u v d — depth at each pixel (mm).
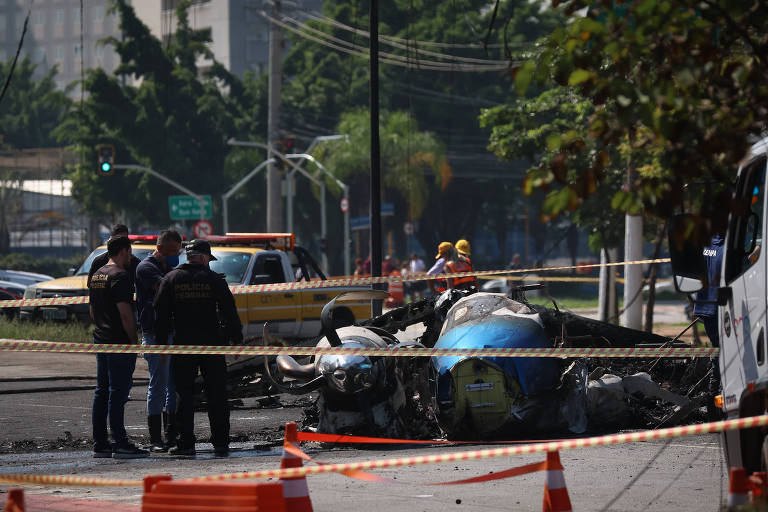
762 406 18844
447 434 32562
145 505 14844
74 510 22141
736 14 13531
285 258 62000
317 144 197250
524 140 73938
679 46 13328
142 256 59531
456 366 31344
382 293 34625
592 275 180000
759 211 19781
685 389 36812
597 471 26156
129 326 31844
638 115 12969
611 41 13117
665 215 13484
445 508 21625
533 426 31891
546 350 30109
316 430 34219
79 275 73250
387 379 32406
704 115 13180
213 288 31891
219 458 30922
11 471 28344
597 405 33906
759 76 13438
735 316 20078
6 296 103375
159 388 33281
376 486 24609
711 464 27109
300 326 61562
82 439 35500
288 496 16844
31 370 57312
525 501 22328
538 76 13648
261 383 39344
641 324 75375
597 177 13500
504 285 146875
